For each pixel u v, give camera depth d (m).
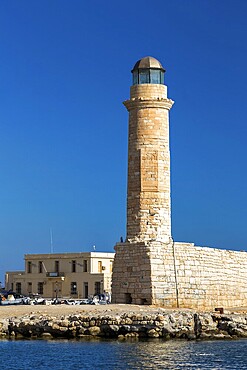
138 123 53.69
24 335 46.22
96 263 95.25
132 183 53.47
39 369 36.41
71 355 39.84
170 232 53.50
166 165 53.62
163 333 45.22
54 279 96.94
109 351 40.91
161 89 53.91
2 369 36.50
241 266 60.72
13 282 101.94
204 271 54.72
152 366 36.94
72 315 46.66
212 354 40.38
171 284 51.94
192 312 48.06
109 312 47.28
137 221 52.84
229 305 57.62
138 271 51.91
